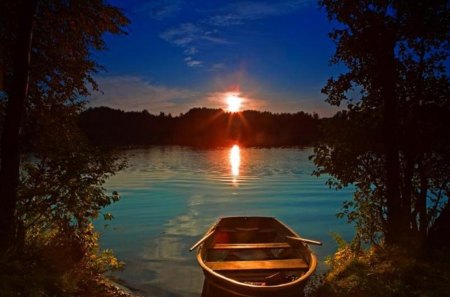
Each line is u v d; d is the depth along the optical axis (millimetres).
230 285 7152
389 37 8219
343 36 8750
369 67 8664
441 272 6832
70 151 8062
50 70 9062
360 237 9438
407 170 8531
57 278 6480
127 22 9500
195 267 10984
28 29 7309
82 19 8992
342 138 8680
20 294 5586
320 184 33000
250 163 57344
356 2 8336
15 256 6832
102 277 8383
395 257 7551
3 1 7730
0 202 6965
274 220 12758
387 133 8289
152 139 135000
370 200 9297
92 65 9547
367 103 9047
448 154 8117
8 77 8352
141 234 15289
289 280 7832
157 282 9695
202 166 51750
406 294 6391
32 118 8672
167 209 21281
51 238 8125
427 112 8242
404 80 8547
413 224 8633
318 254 12531
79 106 9398
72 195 7945
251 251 10945
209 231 11195
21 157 8312
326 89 9086
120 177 38188
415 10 7945
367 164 9016
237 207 22172
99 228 16359
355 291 6848
